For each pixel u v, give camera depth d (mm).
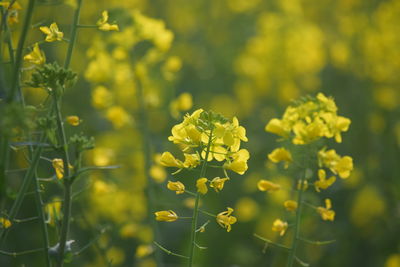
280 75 11344
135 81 7430
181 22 15188
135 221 8523
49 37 4652
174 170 9711
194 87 13703
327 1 14648
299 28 11586
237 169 4117
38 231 8320
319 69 12281
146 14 15281
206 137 4137
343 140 11062
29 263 8133
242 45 14102
